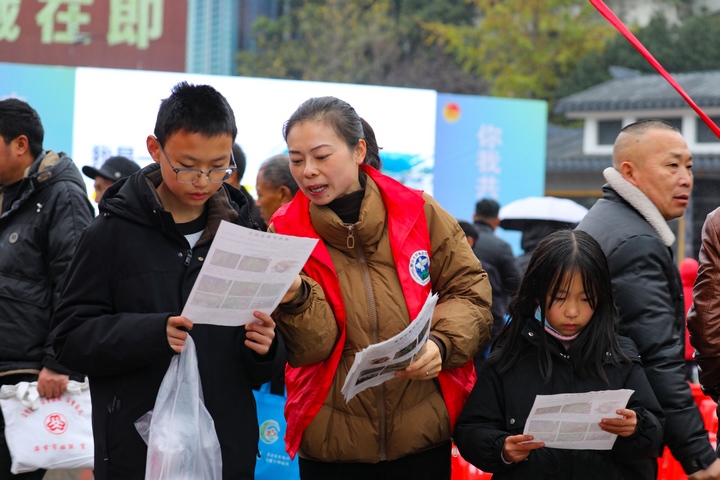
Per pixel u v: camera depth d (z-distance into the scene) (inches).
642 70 849.5
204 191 107.7
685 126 688.4
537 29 879.1
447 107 482.9
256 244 98.2
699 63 848.3
